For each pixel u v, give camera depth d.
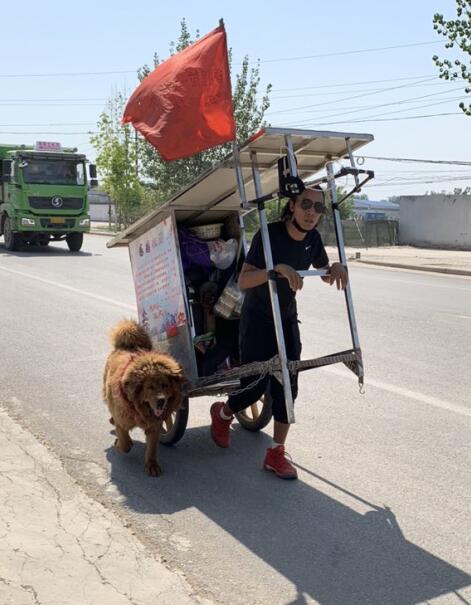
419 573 3.85
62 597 3.43
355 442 5.79
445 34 18.73
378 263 22.72
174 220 5.52
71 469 5.20
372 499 4.76
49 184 21.77
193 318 5.83
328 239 35.75
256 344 5.02
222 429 5.61
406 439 5.86
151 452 5.12
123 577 3.67
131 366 4.93
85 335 9.57
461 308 12.48
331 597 3.61
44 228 21.78
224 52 4.95
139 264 6.08
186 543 4.14
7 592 3.44
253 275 4.78
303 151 5.25
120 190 37.69
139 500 4.71
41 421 6.22
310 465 5.32
